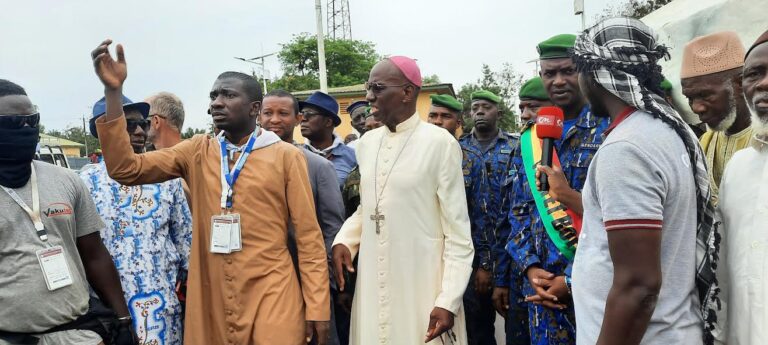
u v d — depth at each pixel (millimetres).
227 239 3047
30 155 2752
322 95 5371
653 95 1963
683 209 1858
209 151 3227
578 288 2031
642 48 1948
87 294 2992
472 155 4660
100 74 2838
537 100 4797
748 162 2092
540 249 3041
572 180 3012
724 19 4406
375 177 3365
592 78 2014
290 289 3125
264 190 3088
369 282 3309
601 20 2035
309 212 3191
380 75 3314
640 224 1740
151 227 3484
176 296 3584
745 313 2010
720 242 2139
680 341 1849
